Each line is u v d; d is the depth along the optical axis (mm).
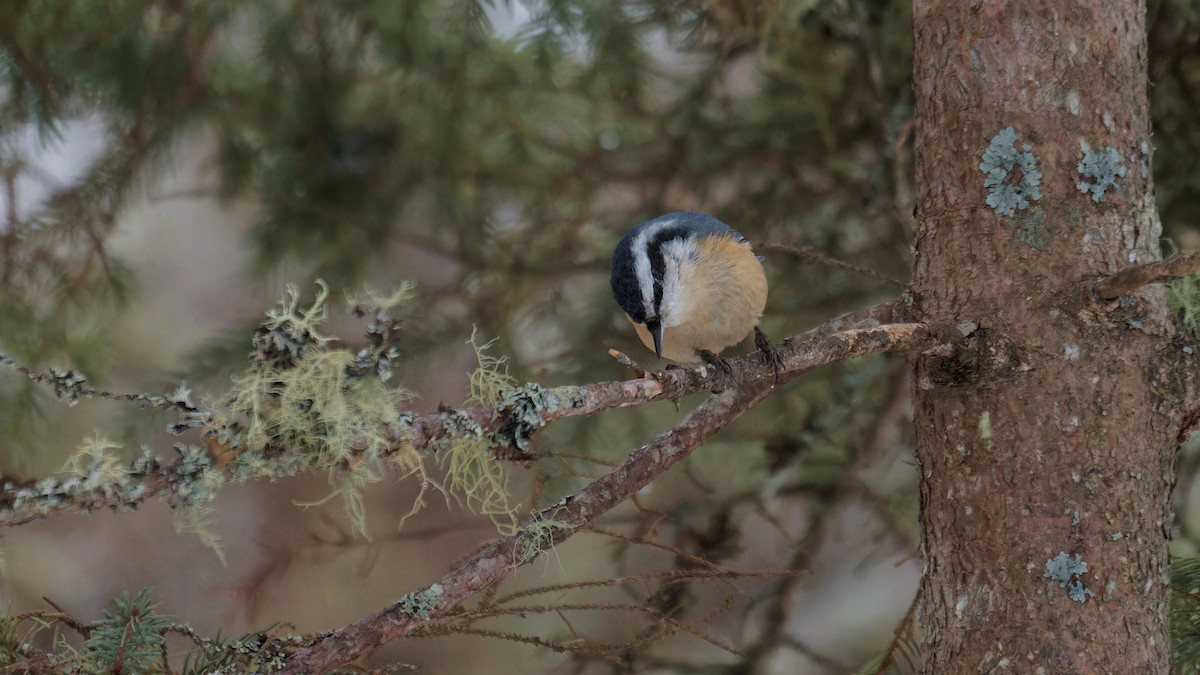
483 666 12359
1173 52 9391
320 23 10102
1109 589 5438
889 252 10445
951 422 5836
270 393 4250
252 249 10594
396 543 12617
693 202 10922
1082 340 5605
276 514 13688
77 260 10211
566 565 12508
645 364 10359
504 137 10312
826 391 10789
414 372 10156
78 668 4535
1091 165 5750
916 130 6340
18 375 9906
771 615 10109
